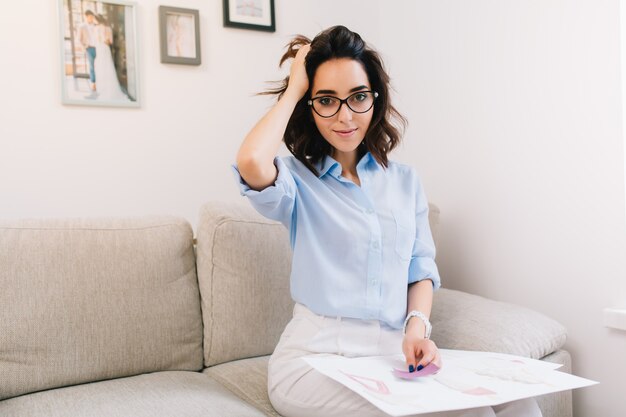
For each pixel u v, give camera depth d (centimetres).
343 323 115
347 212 118
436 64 190
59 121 171
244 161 105
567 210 148
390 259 119
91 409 111
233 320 147
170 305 141
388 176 130
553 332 137
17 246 129
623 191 135
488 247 172
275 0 201
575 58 144
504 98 164
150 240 143
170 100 185
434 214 173
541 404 129
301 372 106
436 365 100
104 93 176
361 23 216
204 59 190
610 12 135
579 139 144
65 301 129
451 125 184
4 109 164
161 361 139
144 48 181
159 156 184
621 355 138
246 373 137
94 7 174
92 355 130
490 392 89
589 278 143
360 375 96
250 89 197
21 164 167
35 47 167
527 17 156
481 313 140
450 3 182
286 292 154
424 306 121
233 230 148
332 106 115
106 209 177
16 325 124
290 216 119
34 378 124
